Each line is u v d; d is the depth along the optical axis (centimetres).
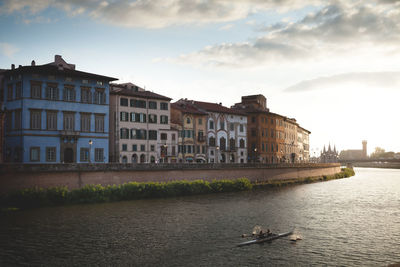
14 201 4706
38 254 2983
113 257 2944
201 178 7094
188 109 9131
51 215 4391
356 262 2870
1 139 5291
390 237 3612
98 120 7019
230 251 3123
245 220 4334
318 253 3088
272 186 8256
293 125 14062
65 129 6612
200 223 4141
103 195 5422
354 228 3994
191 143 9019
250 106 11469
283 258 2953
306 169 10300
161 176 6425
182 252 3084
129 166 5959
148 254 3027
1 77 6981
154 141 8088
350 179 11950
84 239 3419
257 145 10981
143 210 4841
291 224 4169
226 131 10044
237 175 7844
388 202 5975
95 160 6956
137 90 8225
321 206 5466
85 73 6875
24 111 6219
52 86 6500
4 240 3347
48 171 5078
